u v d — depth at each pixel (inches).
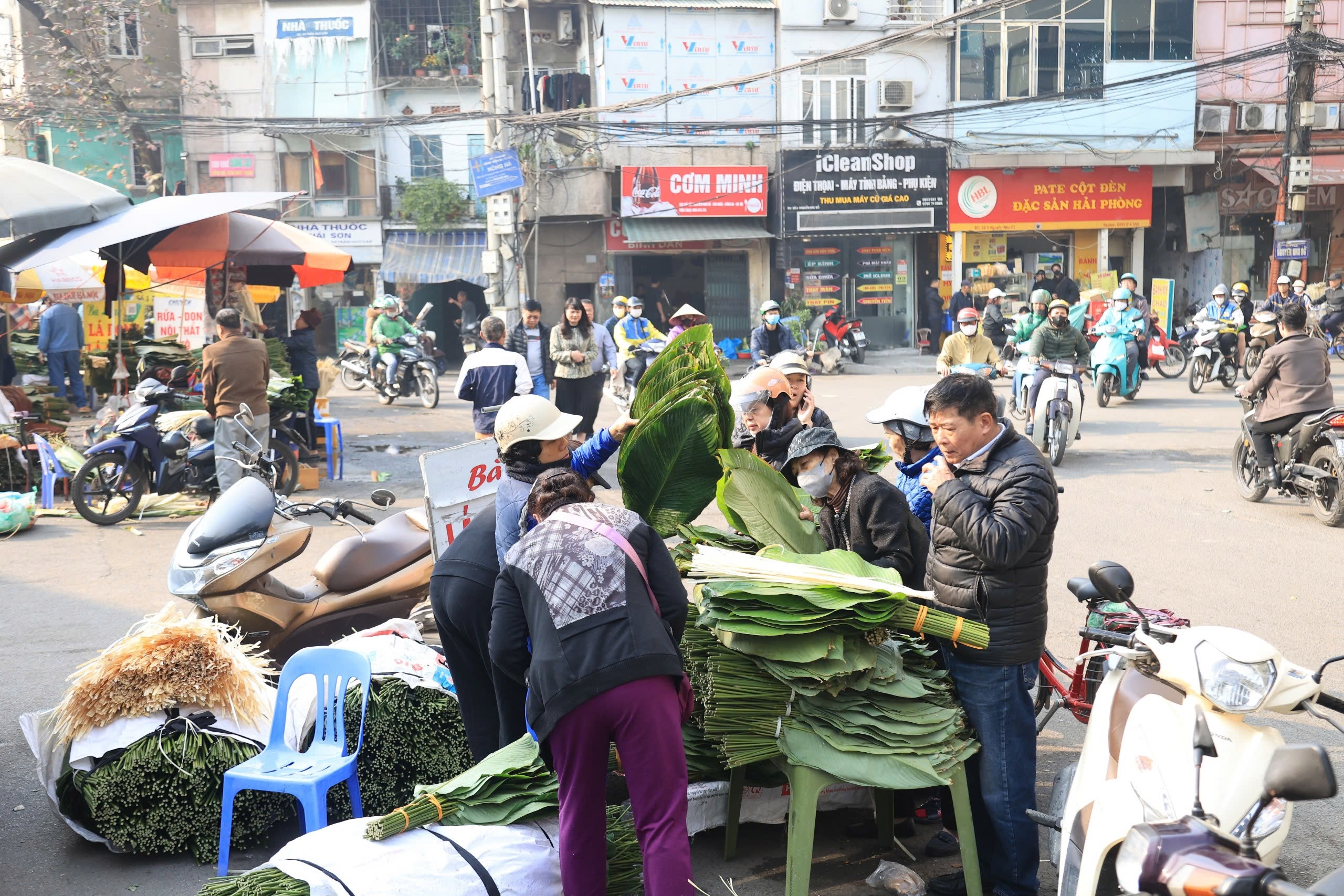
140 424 403.2
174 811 161.2
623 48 1010.1
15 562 341.7
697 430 167.2
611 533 131.9
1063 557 324.5
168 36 1085.1
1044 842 164.2
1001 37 1034.7
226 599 200.5
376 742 170.9
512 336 514.3
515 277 799.1
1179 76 1059.3
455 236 1085.8
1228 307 756.0
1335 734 199.2
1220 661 111.8
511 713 150.8
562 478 143.0
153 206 416.2
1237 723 113.0
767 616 137.0
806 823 136.4
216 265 517.0
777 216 1040.2
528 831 138.2
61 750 166.4
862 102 1043.9
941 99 1047.6
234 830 163.5
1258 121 1084.5
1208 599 278.8
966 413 139.0
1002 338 946.7
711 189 1024.9
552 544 131.2
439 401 792.3
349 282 1098.1
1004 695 140.3
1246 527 358.6
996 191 1052.5
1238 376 803.4
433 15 1095.6
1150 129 1063.0
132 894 152.5
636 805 125.1
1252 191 1099.3
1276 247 903.1
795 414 244.4
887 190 1035.9
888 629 146.8
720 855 159.0
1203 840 85.0
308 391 472.7
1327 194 1131.3
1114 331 659.4
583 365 492.7
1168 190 1122.0
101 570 332.8
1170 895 82.0
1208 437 541.0
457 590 153.8
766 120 1032.8
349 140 1080.8
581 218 1042.7
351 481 474.6
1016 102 885.8
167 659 165.5
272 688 181.8
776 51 1029.2
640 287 1079.6
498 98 773.3
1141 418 613.3
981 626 137.4
